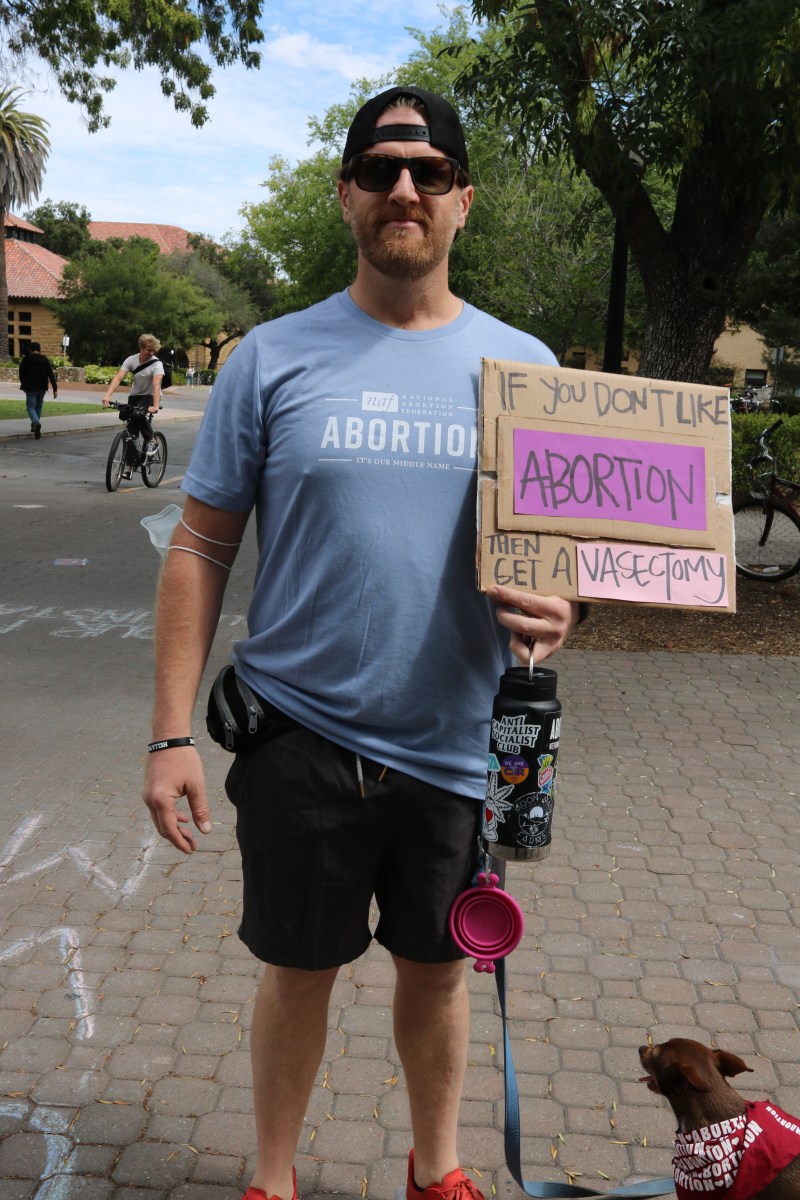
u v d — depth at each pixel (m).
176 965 3.27
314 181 36.62
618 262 9.79
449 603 1.92
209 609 2.02
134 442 14.80
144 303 57.22
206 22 16.03
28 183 49.00
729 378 40.41
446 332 1.96
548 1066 2.83
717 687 6.40
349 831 1.94
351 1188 2.38
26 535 11.12
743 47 6.57
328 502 1.88
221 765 4.98
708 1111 2.06
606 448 1.95
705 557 1.98
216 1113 2.61
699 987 3.21
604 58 7.77
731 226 8.52
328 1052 2.86
